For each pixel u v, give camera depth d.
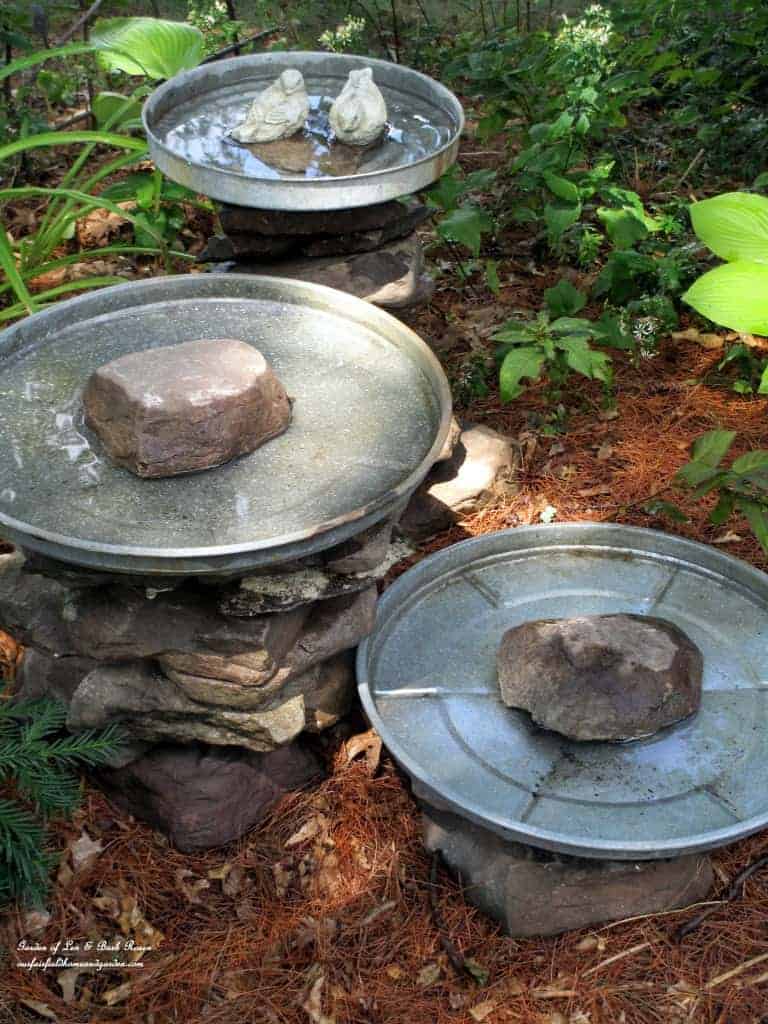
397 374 1.67
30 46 2.79
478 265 2.57
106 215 2.66
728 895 1.51
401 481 1.49
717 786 1.52
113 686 1.54
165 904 1.51
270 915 1.50
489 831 1.51
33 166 2.81
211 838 1.56
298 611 1.54
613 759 1.55
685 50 3.17
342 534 1.40
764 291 1.65
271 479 1.50
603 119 2.44
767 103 3.05
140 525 1.43
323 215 1.91
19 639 1.61
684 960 1.45
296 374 1.67
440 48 3.43
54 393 1.61
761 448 2.10
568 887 1.47
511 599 1.78
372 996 1.43
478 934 1.48
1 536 1.42
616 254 2.35
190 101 2.07
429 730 1.59
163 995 1.43
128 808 1.61
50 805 1.46
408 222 1.99
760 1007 1.40
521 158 2.41
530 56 2.74
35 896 1.41
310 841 1.58
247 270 1.99
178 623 1.48
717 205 1.71
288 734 1.52
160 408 1.46
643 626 1.61
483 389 2.21
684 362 2.32
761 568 1.89
